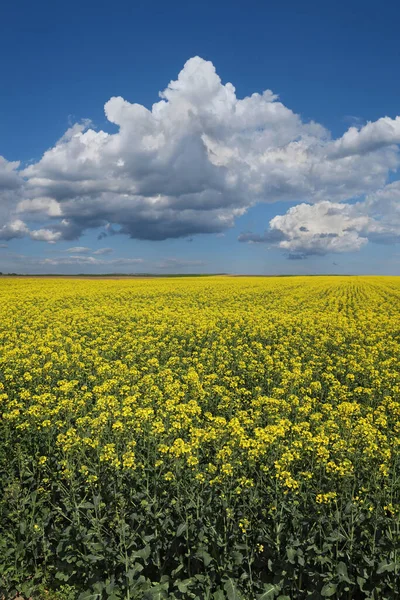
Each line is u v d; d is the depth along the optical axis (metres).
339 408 9.96
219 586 6.55
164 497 7.58
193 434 8.27
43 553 7.58
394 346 19.91
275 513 6.71
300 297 43.97
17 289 48.78
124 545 6.77
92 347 20.64
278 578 6.36
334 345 20.23
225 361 16.66
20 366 14.82
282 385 14.39
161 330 22.45
